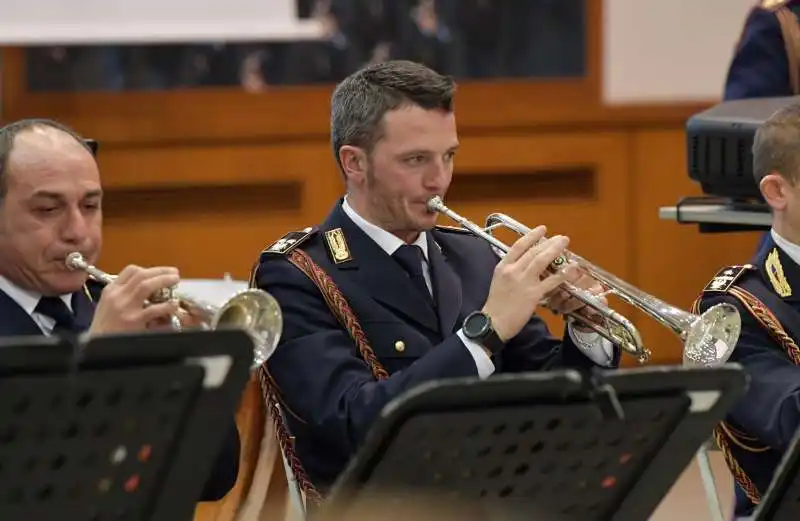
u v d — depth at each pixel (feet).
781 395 24.91
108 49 51.88
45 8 46.16
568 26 53.16
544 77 53.31
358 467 19.01
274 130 52.49
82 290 24.93
